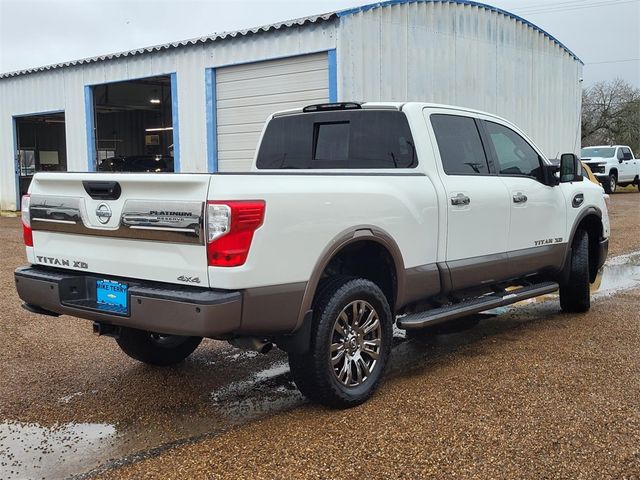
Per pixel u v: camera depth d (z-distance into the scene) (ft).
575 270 22.15
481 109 44.98
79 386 16.05
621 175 96.63
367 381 14.58
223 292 12.03
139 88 64.13
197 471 11.49
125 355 18.49
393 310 15.76
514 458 11.62
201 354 18.85
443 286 16.71
